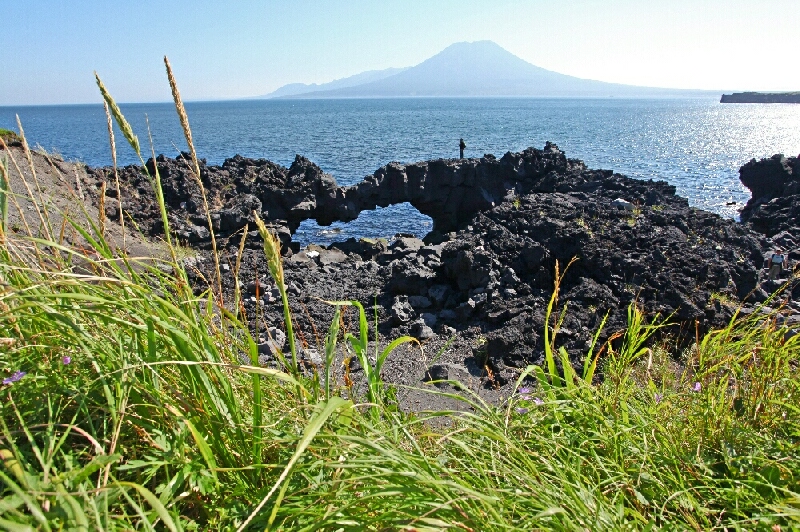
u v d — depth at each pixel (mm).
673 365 7008
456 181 24250
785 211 19344
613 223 14062
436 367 8172
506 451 2758
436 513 2115
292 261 14977
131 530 1834
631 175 50812
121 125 2660
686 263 11289
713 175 50781
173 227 15953
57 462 2193
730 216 31562
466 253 11609
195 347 2445
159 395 2473
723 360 4207
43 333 2668
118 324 2600
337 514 2105
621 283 10805
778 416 3488
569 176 22922
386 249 17766
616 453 3100
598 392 3768
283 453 2504
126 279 2654
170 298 2871
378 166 55469
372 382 3312
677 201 17891
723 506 2865
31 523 1607
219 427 2475
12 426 2230
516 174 24312
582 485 2744
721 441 3277
